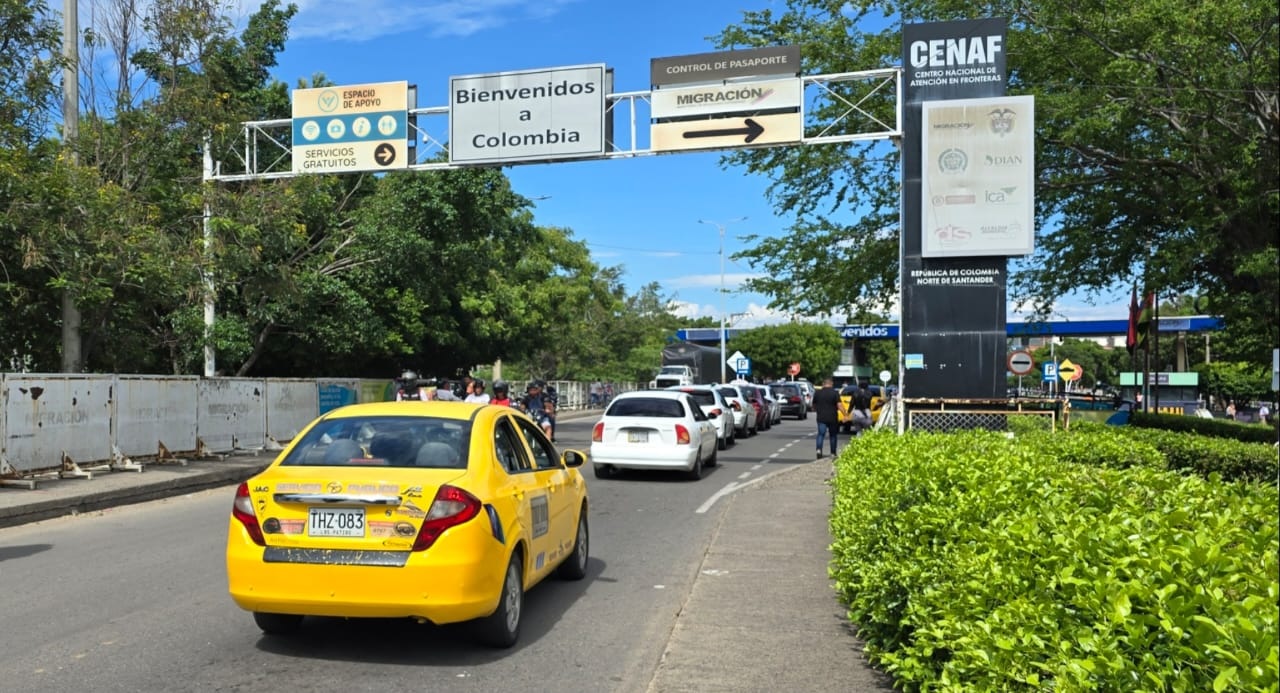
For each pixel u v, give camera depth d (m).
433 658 6.22
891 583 5.21
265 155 24.95
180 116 18.06
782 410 44.31
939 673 4.21
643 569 9.22
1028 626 3.29
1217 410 50.25
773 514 12.21
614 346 71.00
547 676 5.88
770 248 23.39
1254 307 13.59
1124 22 15.30
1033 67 18.78
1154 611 2.91
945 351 16.44
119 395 15.83
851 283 22.33
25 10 15.87
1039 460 6.81
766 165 22.66
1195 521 4.09
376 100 19.38
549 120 18.36
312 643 6.51
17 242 15.25
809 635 6.52
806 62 21.62
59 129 17.59
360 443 6.58
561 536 7.94
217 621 7.05
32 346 19.16
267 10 25.17
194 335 20.81
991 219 16.27
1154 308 23.52
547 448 8.21
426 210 25.06
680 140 18.00
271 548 5.90
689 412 17.55
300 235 19.97
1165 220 17.84
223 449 18.72
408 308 26.73
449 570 5.75
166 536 10.93
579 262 59.56
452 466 6.29
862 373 63.59
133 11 18.17
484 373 64.69
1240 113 12.34
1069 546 3.63
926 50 16.80
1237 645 2.58
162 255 16.36
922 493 5.83
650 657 6.29
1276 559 3.06
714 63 17.89
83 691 5.48
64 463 14.51
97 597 7.80
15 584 8.30
